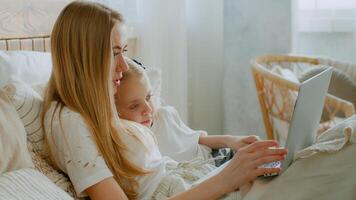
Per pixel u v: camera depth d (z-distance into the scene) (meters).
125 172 1.18
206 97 2.88
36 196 0.92
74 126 1.12
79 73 1.16
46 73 1.44
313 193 0.97
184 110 2.58
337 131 1.07
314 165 0.98
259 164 1.03
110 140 1.16
